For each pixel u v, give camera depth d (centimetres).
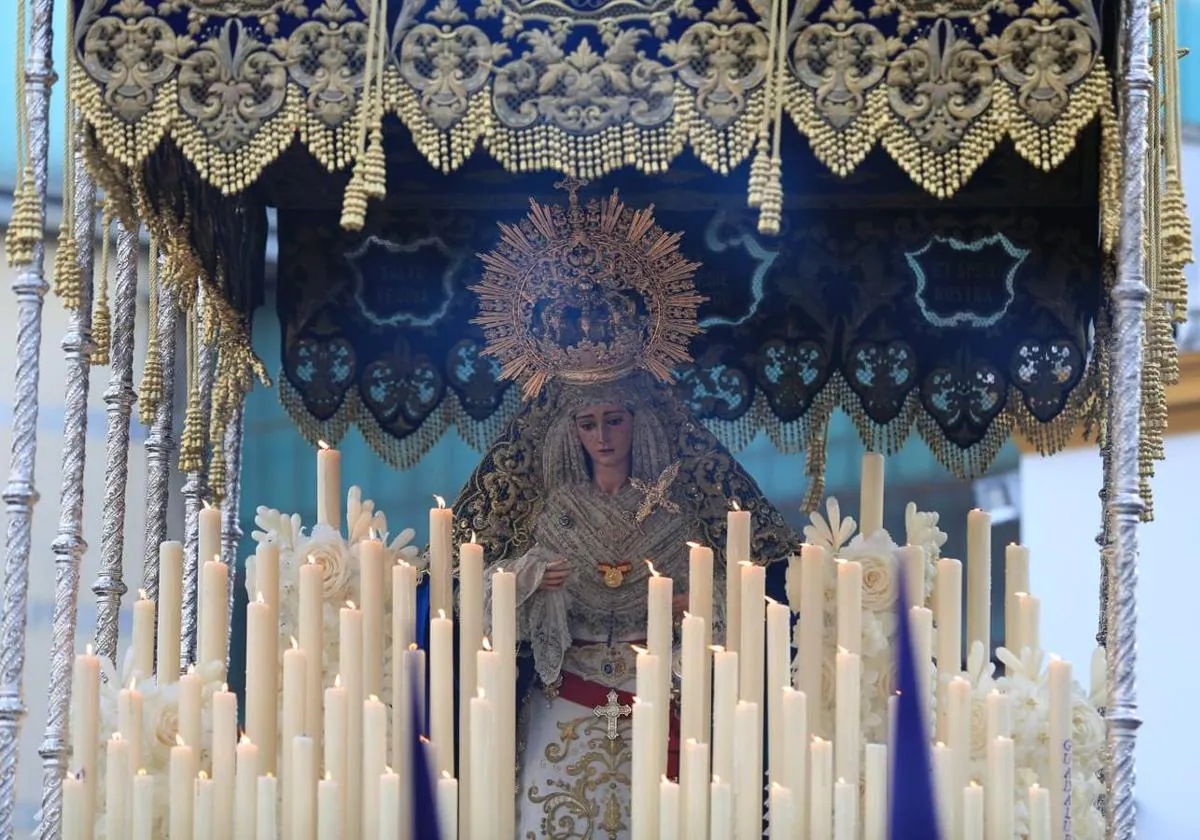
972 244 984
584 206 959
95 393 1315
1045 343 973
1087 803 829
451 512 832
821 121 729
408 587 783
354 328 996
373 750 728
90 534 1301
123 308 919
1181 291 788
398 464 989
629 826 845
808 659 791
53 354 1307
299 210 998
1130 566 720
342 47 743
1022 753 820
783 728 734
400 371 993
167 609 841
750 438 984
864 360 984
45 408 1303
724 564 889
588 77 740
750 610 763
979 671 850
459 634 844
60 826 790
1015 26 728
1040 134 724
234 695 745
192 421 908
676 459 898
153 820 779
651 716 729
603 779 851
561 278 903
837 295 989
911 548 811
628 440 896
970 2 732
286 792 746
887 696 837
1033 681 841
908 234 988
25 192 757
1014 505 1360
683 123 734
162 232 851
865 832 725
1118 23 745
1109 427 882
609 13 745
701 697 751
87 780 757
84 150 754
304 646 791
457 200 991
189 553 961
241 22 747
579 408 893
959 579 821
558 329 900
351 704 762
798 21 736
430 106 740
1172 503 1320
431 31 744
